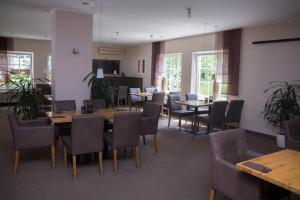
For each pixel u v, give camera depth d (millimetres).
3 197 2842
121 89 9359
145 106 4973
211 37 7449
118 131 3572
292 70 5465
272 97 5633
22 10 5375
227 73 6793
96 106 5027
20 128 3379
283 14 4953
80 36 5457
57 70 5301
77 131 3262
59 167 3740
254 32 6172
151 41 9805
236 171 2271
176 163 4062
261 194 2098
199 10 4863
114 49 11797
